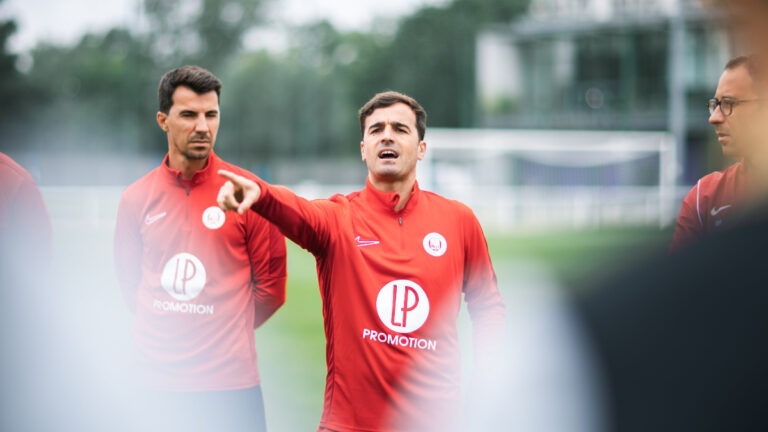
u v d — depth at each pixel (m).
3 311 8.12
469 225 8.23
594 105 100.00
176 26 115.25
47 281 8.52
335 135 121.75
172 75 8.86
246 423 8.80
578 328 2.14
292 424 11.84
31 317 8.29
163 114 9.05
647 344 2.06
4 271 8.12
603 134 81.62
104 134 99.50
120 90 102.12
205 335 8.76
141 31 105.69
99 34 104.94
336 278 7.84
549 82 101.94
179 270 8.85
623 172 75.25
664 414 2.03
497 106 103.50
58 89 103.38
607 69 99.19
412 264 7.79
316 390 13.77
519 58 103.00
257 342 17.73
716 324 2.04
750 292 2.05
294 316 21.08
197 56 116.81
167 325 8.78
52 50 103.69
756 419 2.03
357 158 120.75
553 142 75.12
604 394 2.09
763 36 2.17
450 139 72.50
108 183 83.44
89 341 15.50
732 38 2.25
